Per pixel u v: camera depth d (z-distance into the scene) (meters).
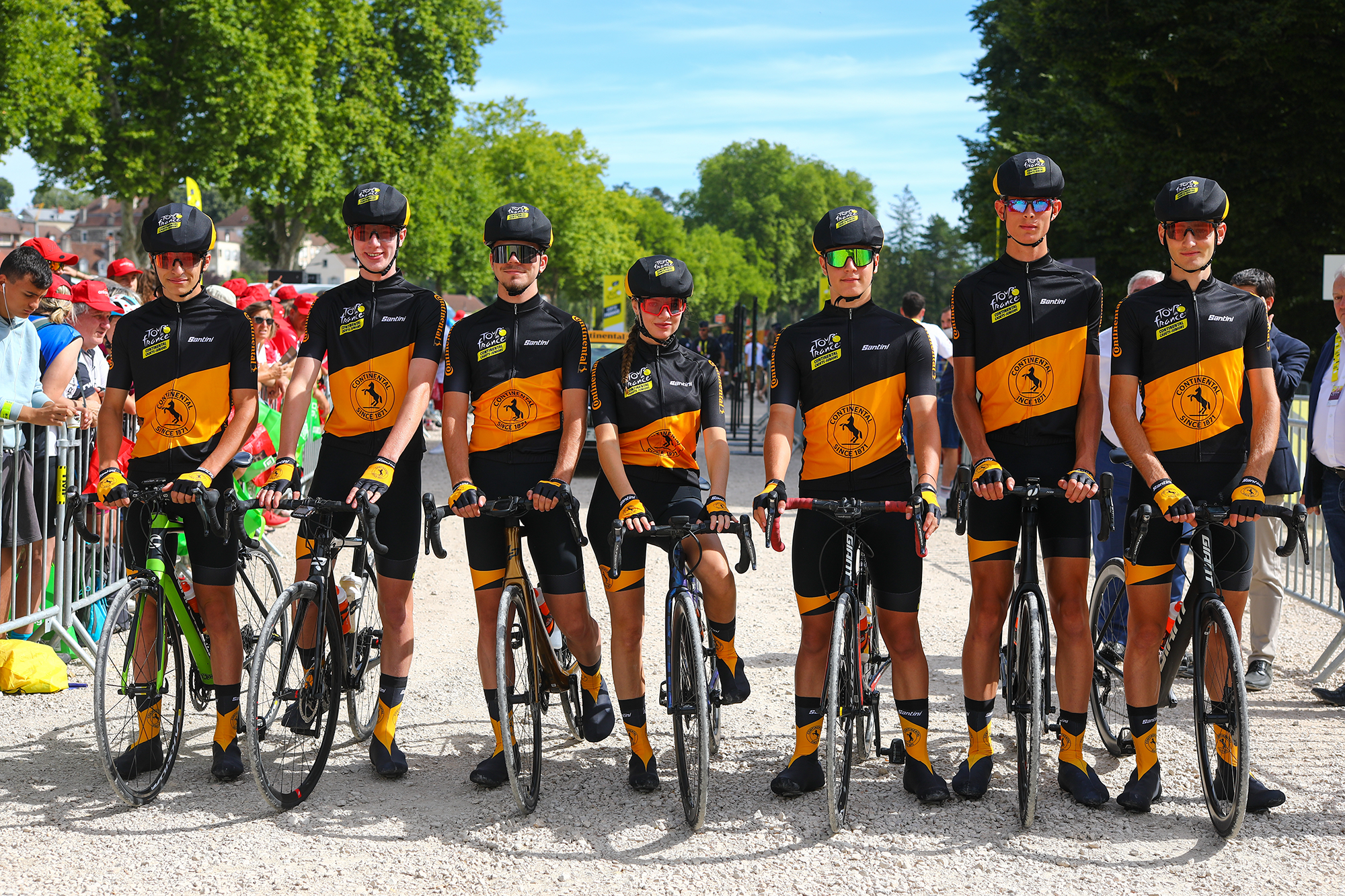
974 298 3.95
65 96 27.45
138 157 30.53
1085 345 3.86
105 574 6.06
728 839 3.55
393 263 4.25
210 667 4.35
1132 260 18.55
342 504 3.79
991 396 3.92
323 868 3.34
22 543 5.20
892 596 3.83
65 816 3.72
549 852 3.46
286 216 37.09
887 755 4.28
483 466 4.07
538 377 4.04
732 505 10.87
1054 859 3.39
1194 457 3.80
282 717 3.87
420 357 4.11
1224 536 3.92
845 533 3.81
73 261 6.05
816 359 3.85
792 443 3.82
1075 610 3.88
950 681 5.36
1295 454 6.62
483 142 51.81
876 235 3.81
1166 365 3.80
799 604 3.96
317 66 34.59
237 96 30.66
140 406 4.09
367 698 5.10
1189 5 14.58
